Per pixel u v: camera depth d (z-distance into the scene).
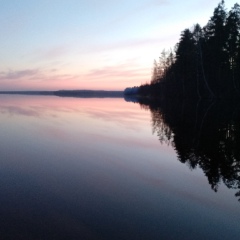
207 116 29.11
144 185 9.52
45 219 7.04
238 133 18.92
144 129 22.00
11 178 10.21
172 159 12.87
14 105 58.00
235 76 49.00
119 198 8.41
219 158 12.80
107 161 12.62
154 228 6.68
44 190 9.01
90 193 8.79
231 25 47.22
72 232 6.45
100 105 58.44
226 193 8.82
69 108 48.56
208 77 52.75
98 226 6.74
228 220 7.11
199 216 7.31
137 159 12.97
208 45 50.88
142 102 71.62
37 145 16.03
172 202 8.16
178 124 24.39
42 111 41.31
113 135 19.33
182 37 62.75
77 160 12.80
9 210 7.51
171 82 78.81
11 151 14.52
